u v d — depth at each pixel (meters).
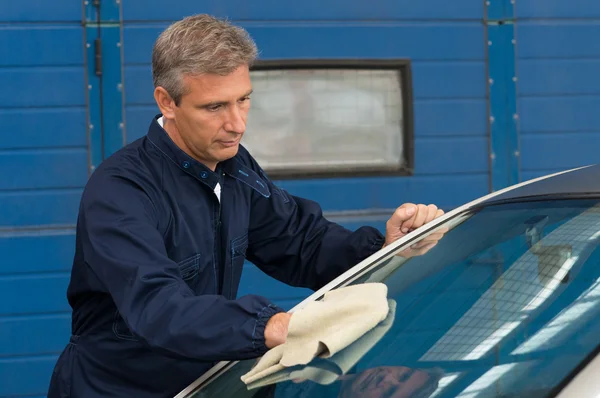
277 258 2.44
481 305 1.75
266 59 4.91
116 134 4.84
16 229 4.78
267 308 1.69
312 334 1.75
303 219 2.43
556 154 5.18
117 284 1.81
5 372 4.79
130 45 4.82
